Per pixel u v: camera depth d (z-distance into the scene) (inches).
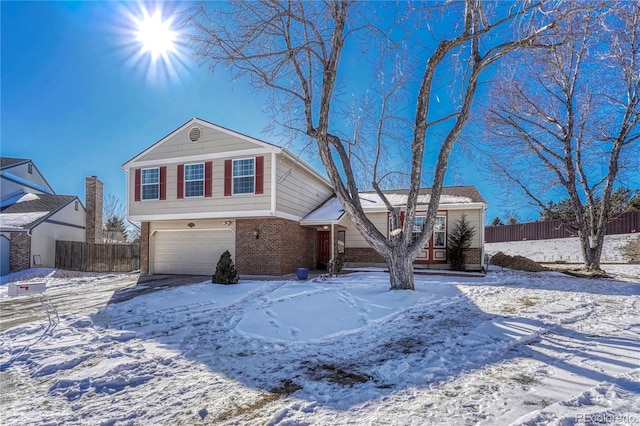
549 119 575.2
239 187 529.0
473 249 584.4
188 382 150.3
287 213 552.4
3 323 277.9
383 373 152.5
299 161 566.9
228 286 417.7
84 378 156.8
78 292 438.9
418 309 276.2
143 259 605.0
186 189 558.9
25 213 746.8
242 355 185.2
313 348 193.9
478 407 116.7
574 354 167.6
